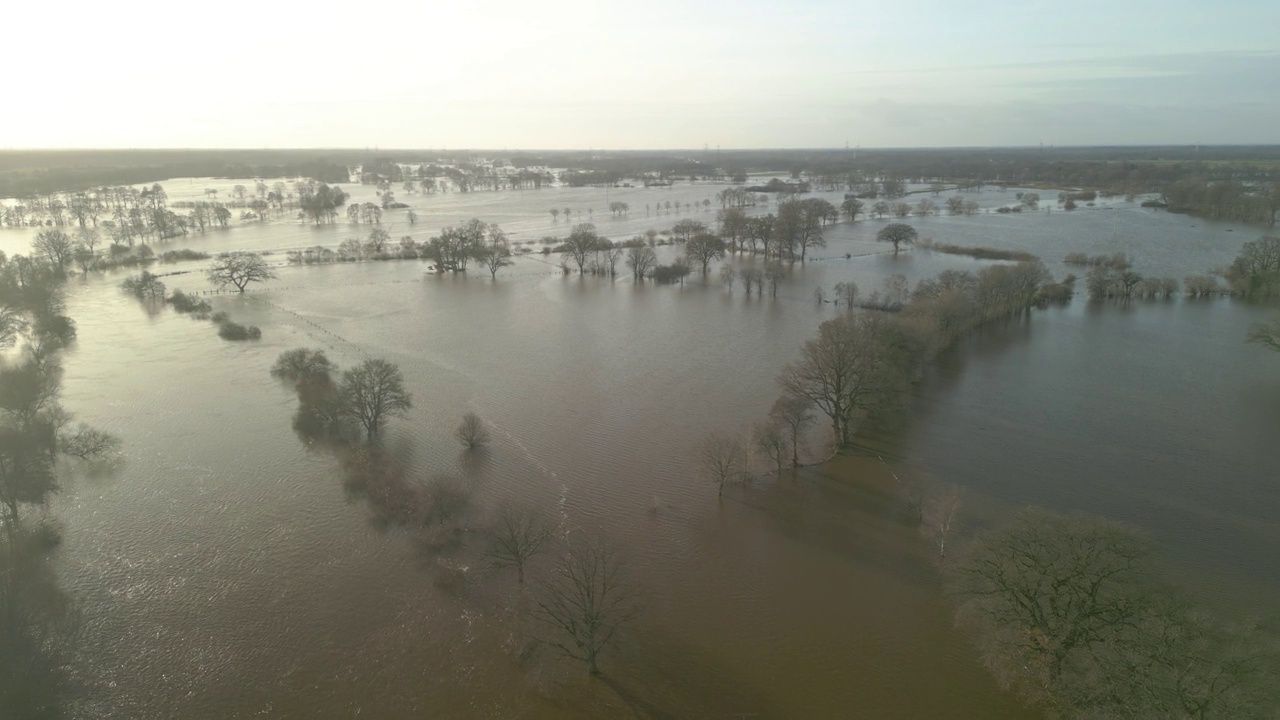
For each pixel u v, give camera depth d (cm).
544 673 5147
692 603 5888
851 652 5347
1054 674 4500
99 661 5372
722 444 7925
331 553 6625
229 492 7688
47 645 5281
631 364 11831
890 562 6419
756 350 12562
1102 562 4878
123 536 6919
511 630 5603
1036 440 8869
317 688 5109
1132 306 15425
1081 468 8162
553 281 19088
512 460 8362
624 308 15962
